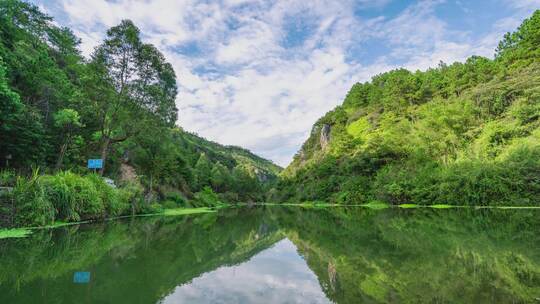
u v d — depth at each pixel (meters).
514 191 31.30
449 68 83.50
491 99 49.41
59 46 36.00
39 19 29.64
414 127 60.00
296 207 55.19
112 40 24.30
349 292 4.88
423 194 38.84
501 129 39.66
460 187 34.78
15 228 12.30
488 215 20.59
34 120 18.89
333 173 69.69
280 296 4.77
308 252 9.01
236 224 19.53
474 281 5.22
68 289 4.91
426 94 80.00
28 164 18.67
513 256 7.24
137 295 4.70
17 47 21.95
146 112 26.67
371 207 41.53
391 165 51.75
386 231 13.18
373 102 98.75
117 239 10.80
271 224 19.47
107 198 18.84
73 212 14.98
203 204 50.75
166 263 7.12
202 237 12.38
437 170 41.03
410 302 4.23
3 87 13.95
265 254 8.90
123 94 25.34
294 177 94.31
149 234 12.60
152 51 25.80
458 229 13.05
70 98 24.41
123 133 28.52
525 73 51.34
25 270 6.20
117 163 34.62
